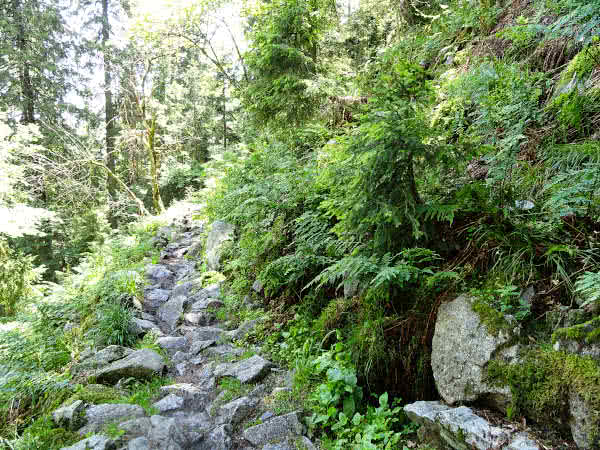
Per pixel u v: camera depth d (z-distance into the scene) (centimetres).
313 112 713
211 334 472
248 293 523
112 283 600
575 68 335
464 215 296
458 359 236
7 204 966
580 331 197
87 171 1437
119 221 1698
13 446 300
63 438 298
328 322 358
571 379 188
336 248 381
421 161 290
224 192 882
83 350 469
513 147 283
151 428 297
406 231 291
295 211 509
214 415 319
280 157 679
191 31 1259
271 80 716
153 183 1438
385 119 260
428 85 288
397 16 728
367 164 272
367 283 298
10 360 443
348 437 264
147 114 1562
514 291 244
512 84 308
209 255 704
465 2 545
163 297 621
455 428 209
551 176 301
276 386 339
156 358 413
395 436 244
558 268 233
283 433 280
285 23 692
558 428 191
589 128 320
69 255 1441
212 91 1606
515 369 210
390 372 281
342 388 289
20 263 993
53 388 385
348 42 1035
